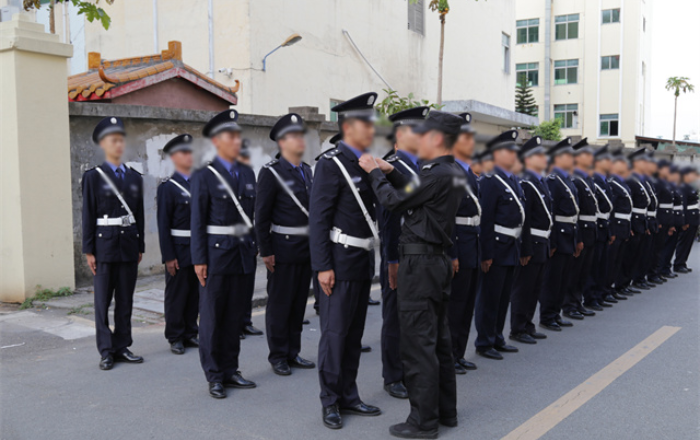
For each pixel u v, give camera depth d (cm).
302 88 1293
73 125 734
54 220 702
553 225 624
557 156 658
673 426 385
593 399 433
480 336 544
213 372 435
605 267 754
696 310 736
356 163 390
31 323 614
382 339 454
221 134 449
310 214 390
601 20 3669
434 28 1755
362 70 1475
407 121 434
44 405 413
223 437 366
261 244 484
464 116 480
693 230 1019
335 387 388
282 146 495
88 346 548
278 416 400
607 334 622
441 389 383
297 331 508
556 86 3812
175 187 534
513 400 434
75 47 1376
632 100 3622
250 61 1160
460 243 488
